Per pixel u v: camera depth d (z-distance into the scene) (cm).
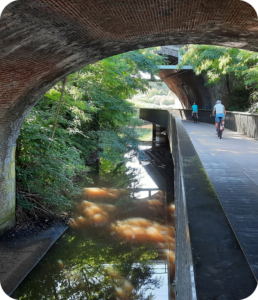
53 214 1052
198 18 628
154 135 3384
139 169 2088
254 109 2177
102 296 687
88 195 1434
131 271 789
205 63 2509
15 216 935
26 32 545
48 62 707
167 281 752
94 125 1888
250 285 158
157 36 743
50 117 1189
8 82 691
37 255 826
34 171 1004
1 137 800
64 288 716
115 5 534
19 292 698
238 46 860
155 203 1380
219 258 183
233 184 617
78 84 1386
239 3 547
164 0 532
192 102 4456
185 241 258
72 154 1193
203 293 153
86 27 600
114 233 1032
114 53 832
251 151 1013
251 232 377
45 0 471
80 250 896
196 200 282
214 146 1120
